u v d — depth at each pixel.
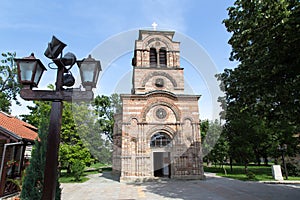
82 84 3.78
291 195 12.54
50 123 4.56
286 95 9.63
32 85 4.58
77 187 15.27
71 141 18.98
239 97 12.24
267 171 26.30
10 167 13.66
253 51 10.45
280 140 22.16
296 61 8.90
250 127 21.09
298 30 8.06
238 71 11.90
